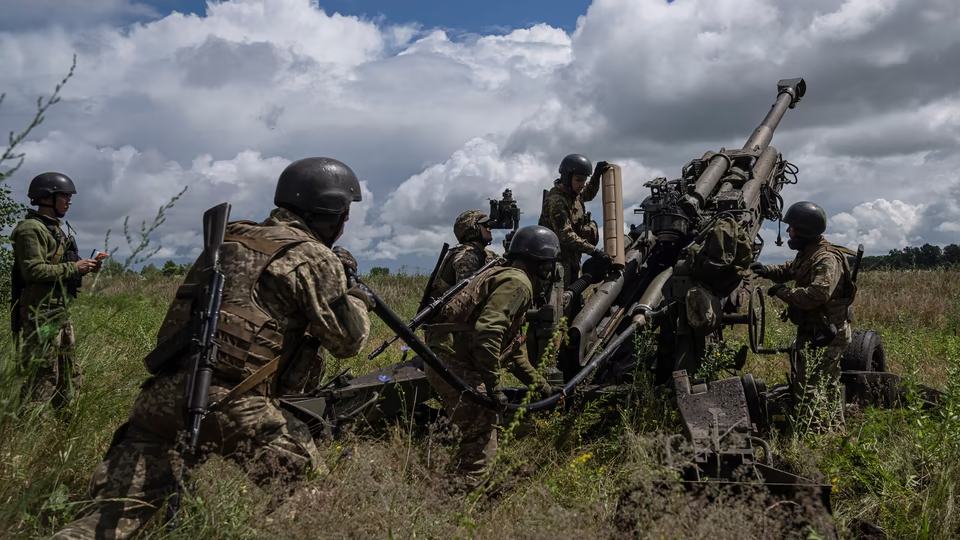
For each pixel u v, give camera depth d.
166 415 3.23
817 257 5.95
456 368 4.77
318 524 3.14
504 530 3.50
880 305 13.48
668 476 3.34
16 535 3.05
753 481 3.71
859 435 5.18
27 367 3.57
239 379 3.28
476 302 4.73
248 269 3.34
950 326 11.15
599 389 5.99
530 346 5.91
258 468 3.28
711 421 4.38
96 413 4.54
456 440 4.60
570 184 8.02
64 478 3.86
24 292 5.35
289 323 3.41
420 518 3.48
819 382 5.69
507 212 6.98
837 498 4.42
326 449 4.57
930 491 4.18
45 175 5.49
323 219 3.67
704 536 3.02
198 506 3.15
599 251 6.71
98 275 3.75
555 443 5.34
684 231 6.67
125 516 3.11
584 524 3.41
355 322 3.49
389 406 5.51
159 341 3.34
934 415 5.27
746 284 6.66
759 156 7.93
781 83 9.42
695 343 6.07
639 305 6.19
